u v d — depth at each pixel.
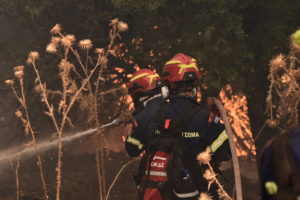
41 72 16.81
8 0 16.77
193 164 5.29
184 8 15.88
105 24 17.33
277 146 2.21
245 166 23.41
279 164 2.17
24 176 18.81
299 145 2.15
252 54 15.36
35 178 18.91
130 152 5.81
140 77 5.87
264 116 17.69
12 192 16.67
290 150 2.16
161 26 15.96
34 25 17.50
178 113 5.43
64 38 6.73
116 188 18.47
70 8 17.33
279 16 15.64
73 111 17.64
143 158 5.45
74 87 6.84
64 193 16.59
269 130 17.72
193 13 15.86
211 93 16.52
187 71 5.61
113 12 16.30
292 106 5.27
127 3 14.59
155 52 16.42
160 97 5.80
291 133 2.23
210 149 5.36
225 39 15.34
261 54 16.77
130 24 16.73
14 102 18.42
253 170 23.31
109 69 17.75
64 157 21.34
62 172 20.12
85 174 20.20
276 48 15.79
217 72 15.06
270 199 2.28
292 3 15.49
